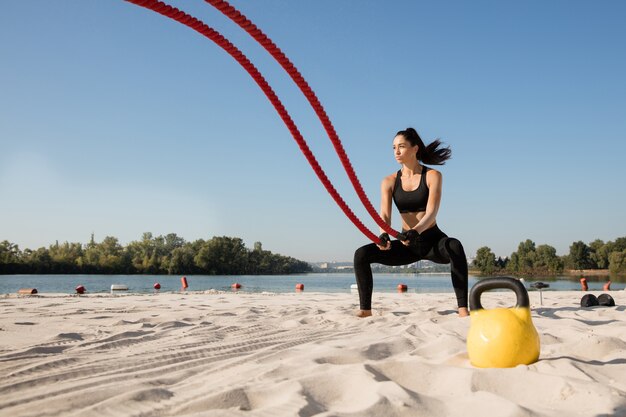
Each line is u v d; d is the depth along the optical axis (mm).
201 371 2510
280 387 2012
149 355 2979
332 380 2111
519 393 2041
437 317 5043
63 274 96375
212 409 1819
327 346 3172
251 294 11969
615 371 2400
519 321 2543
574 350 2842
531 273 86750
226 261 105438
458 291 5180
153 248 109500
